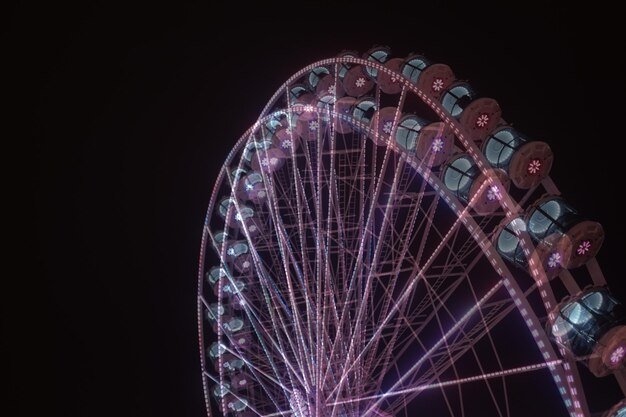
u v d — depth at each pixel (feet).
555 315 31.19
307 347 49.11
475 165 39.68
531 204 34.50
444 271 43.11
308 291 49.73
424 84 48.16
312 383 46.03
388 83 52.13
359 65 57.11
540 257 32.48
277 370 54.90
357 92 58.03
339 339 46.39
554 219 33.32
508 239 34.83
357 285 48.73
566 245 32.12
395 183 44.62
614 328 29.60
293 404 48.37
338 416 45.01
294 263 50.39
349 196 53.62
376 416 45.57
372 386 46.75
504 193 34.58
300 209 51.34
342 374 45.42
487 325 36.35
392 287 45.21
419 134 42.70
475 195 36.94
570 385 29.58
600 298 31.68
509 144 37.01
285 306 51.75
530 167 35.50
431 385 39.34
